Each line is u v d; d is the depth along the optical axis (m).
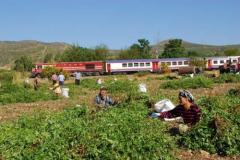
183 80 39.34
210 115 14.37
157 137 12.33
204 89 35.84
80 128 12.86
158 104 17.97
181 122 15.88
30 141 12.17
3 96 32.84
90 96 34.84
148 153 11.30
